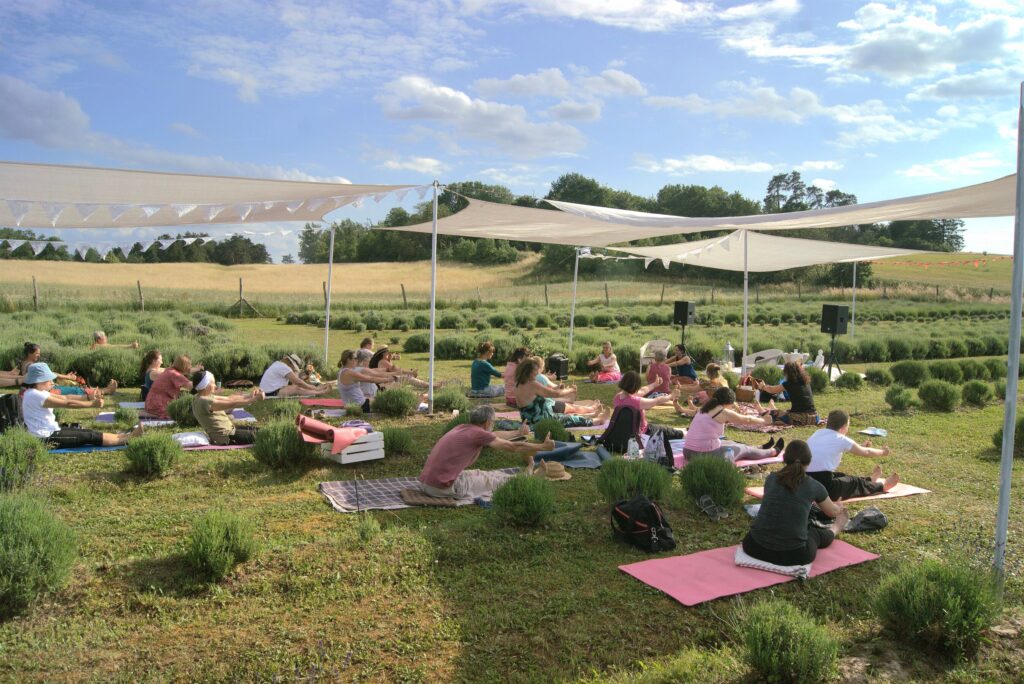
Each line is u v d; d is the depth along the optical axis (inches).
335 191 317.1
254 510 234.5
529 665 148.1
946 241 2915.8
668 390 474.6
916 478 291.6
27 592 160.9
